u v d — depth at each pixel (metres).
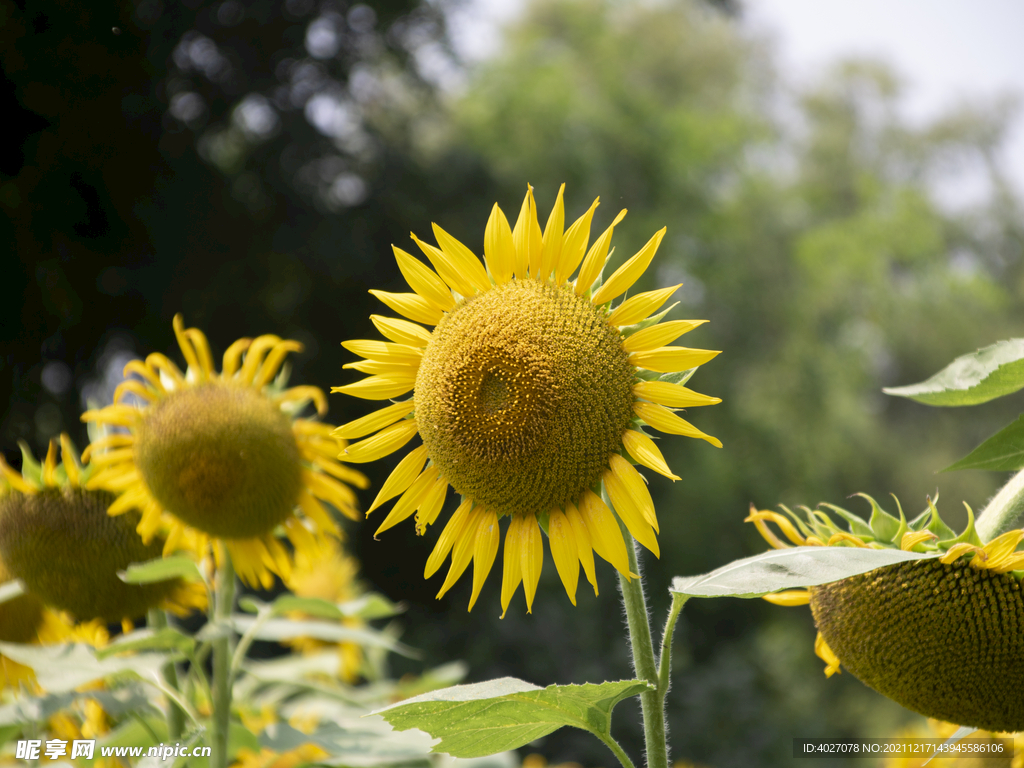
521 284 1.68
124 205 10.30
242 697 3.05
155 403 2.41
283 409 2.50
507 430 1.56
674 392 1.56
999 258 27.73
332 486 2.49
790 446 17.84
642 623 1.49
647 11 21.12
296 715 2.91
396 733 2.30
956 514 17.72
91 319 9.98
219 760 2.17
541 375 1.56
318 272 12.72
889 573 1.50
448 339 1.66
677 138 17.77
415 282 1.73
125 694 2.27
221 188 12.06
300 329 12.86
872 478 20.08
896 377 23.75
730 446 16.98
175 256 11.09
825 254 20.98
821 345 19.88
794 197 23.36
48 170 9.21
